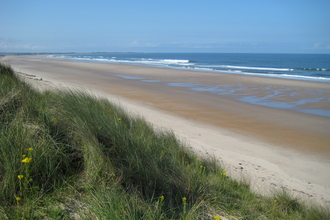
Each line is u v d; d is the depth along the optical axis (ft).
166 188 10.48
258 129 30.32
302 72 122.93
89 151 10.95
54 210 8.48
